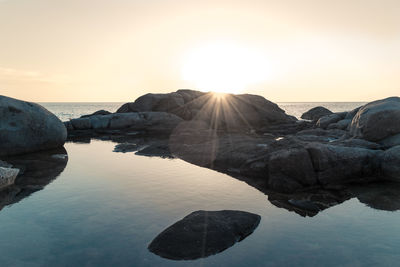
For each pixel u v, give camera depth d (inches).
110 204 273.1
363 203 287.7
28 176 374.6
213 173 410.0
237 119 1277.1
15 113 522.9
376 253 187.2
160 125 1070.4
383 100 620.1
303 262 175.5
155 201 284.2
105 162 474.6
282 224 233.5
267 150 425.4
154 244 192.1
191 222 217.8
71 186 331.6
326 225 231.9
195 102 1314.0
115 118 1034.1
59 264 171.0
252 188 339.3
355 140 495.5
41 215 244.7
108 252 184.7
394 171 364.2
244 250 189.6
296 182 342.6
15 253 183.0
